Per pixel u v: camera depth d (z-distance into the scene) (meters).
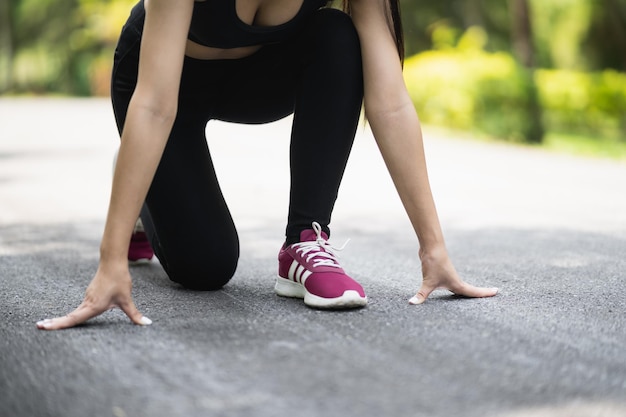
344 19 2.42
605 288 2.68
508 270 3.05
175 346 1.95
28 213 4.63
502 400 1.59
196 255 2.54
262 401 1.58
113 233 2.12
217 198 2.59
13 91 28.33
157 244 2.65
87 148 8.77
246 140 9.94
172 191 2.49
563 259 3.32
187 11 2.13
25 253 3.40
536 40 19.72
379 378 1.71
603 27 19.36
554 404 1.57
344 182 6.50
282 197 5.43
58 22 27.72
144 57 2.13
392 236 4.00
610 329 2.13
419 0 22.84
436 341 1.99
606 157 9.82
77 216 4.55
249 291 2.63
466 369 1.77
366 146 9.89
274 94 2.58
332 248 2.45
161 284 2.76
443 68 12.71
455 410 1.54
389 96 2.36
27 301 2.49
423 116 12.95
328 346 1.95
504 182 6.72
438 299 2.46
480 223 4.51
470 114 12.25
